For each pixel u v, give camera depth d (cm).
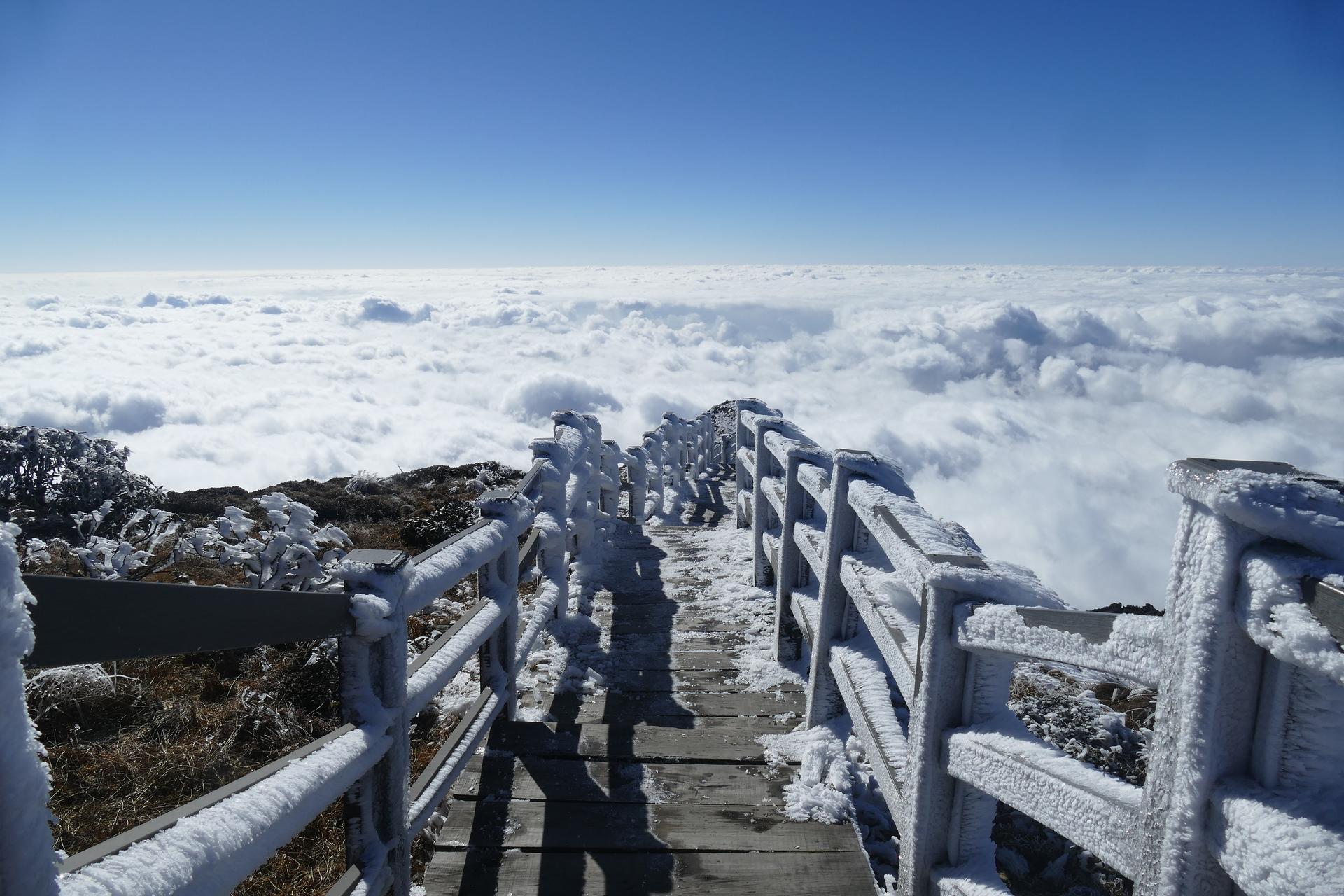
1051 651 165
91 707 392
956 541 228
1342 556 105
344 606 192
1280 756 115
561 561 505
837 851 294
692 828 304
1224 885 124
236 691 435
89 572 590
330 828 323
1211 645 120
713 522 937
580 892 273
